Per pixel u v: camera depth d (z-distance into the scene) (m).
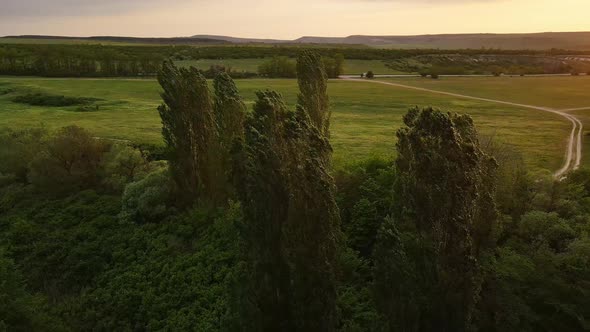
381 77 170.50
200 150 39.56
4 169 52.34
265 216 23.19
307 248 22.31
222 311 28.70
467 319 21.33
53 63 150.62
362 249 32.50
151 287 32.75
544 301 23.59
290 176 22.89
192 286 31.97
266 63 161.88
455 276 20.69
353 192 36.91
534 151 68.19
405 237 21.27
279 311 23.81
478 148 22.62
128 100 114.06
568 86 147.50
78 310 31.39
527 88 144.88
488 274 24.12
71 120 87.56
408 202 21.48
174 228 39.00
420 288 20.97
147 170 49.28
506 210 30.36
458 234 20.42
